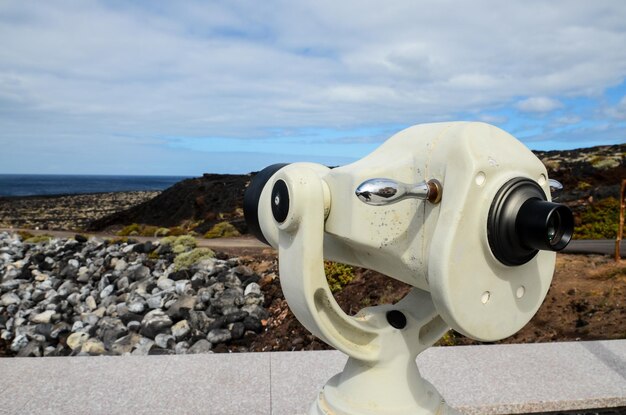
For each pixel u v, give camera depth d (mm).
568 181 20188
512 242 1653
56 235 23844
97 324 10008
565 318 6578
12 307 11648
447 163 1699
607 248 9938
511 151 1740
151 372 4273
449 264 1635
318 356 4629
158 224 31828
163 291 11305
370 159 2070
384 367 2174
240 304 9727
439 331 2320
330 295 2115
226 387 4004
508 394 3916
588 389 3992
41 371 4273
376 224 1951
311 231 2064
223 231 21547
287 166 2459
